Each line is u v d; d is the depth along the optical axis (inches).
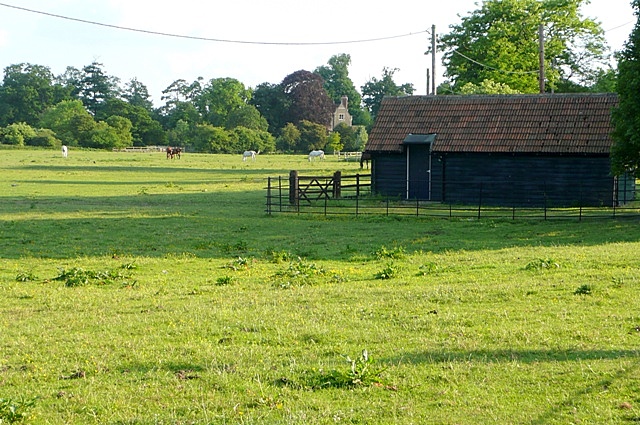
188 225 1279.5
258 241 1087.6
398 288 679.1
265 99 6697.8
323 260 912.9
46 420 348.5
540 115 1595.7
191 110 7317.9
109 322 559.5
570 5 2797.7
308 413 346.6
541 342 460.4
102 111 6894.7
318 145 6028.5
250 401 366.0
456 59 2920.8
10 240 1096.8
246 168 3378.4
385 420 335.6
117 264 894.4
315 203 1593.3
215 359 441.1
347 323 531.2
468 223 1261.1
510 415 335.9
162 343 489.1
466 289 647.8
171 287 735.7
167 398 374.6
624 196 1553.9
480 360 425.7
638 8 1162.0
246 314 569.9
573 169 1501.0
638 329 484.4
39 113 7426.2
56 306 636.7
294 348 466.0
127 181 2470.5
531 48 2770.7
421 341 474.3
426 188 1635.1
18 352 474.6
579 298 591.5
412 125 1676.9
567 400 351.6
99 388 395.2
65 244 1059.9
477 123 1625.2
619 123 1168.8
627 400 348.8
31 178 2532.0
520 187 1541.6
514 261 824.3
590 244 968.9
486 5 2878.9
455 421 331.6
